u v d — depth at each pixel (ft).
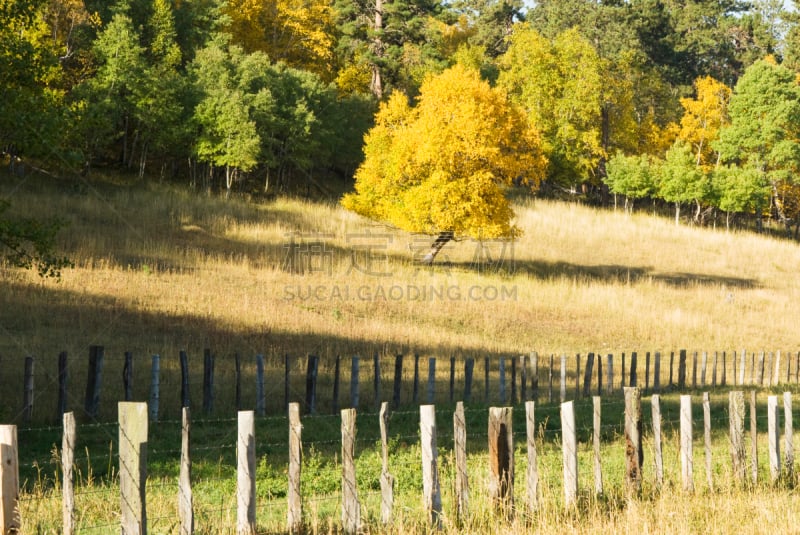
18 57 63.26
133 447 27.30
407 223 161.07
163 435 54.80
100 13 218.79
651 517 34.24
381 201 169.99
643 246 220.02
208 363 64.13
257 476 42.04
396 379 70.64
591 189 328.70
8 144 63.21
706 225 290.35
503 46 371.35
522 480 41.42
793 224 321.52
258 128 210.18
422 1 255.50
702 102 310.24
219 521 32.99
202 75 209.05
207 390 64.08
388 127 179.73
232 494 39.45
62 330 85.56
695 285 182.60
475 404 73.41
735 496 38.93
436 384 80.74
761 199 265.95
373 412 67.31
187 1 243.19
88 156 184.65
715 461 47.24
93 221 148.36
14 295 94.99
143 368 74.79
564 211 243.40
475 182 155.94
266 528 31.30
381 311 120.26
